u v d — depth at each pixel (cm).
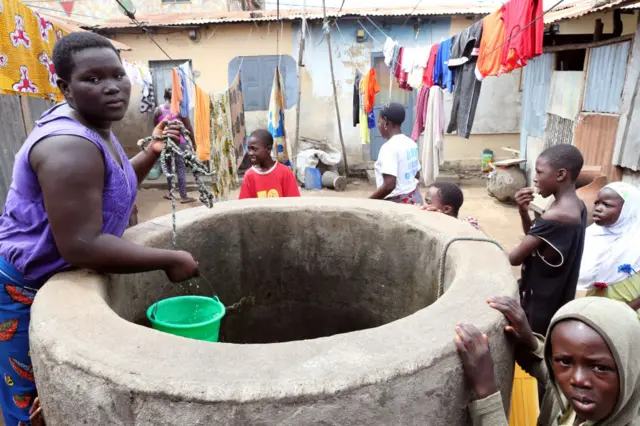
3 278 153
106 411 101
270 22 886
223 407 93
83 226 135
